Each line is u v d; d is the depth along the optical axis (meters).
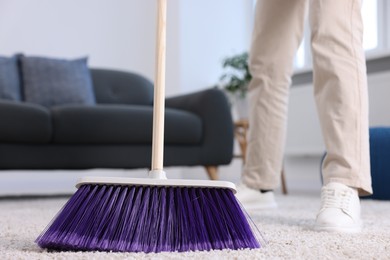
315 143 3.16
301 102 3.25
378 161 1.97
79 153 2.51
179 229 0.84
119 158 2.57
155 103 0.97
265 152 1.54
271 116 1.53
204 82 4.19
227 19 4.30
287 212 1.57
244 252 0.79
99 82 3.31
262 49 1.51
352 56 1.11
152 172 0.91
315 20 1.16
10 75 2.96
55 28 4.08
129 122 2.54
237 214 0.86
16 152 2.41
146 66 4.47
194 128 2.69
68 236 0.79
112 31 4.33
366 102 1.12
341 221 1.06
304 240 0.93
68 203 0.83
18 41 3.92
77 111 2.47
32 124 2.39
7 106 2.37
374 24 3.20
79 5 4.19
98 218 0.82
